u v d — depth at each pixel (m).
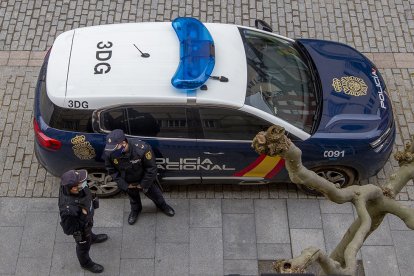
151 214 6.85
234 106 6.02
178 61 6.15
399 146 7.54
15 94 8.07
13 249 6.57
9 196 7.05
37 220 6.82
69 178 5.14
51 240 6.64
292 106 6.36
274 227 6.78
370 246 6.60
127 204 6.95
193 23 6.42
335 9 9.11
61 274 6.38
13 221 6.81
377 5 9.16
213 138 6.22
